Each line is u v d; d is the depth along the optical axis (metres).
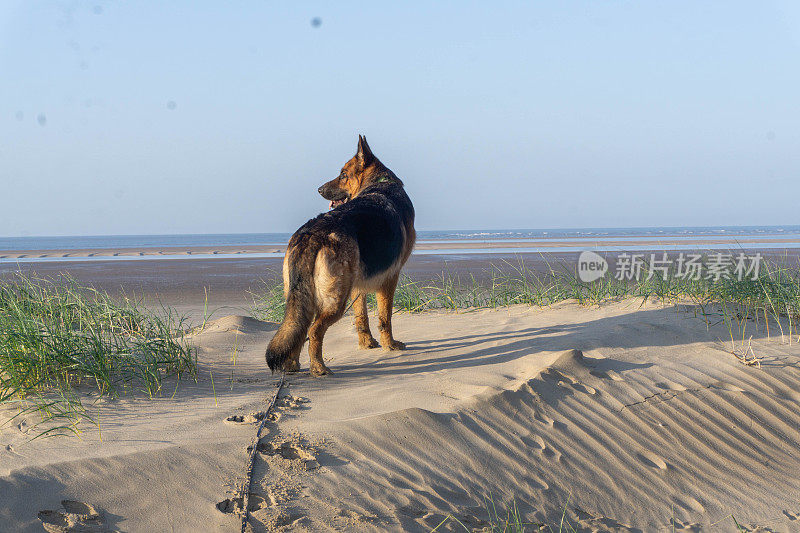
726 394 4.96
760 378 5.22
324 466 3.33
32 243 92.19
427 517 3.02
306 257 5.13
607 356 5.48
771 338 6.09
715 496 3.86
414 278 17.52
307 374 5.45
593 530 3.32
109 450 3.31
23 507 2.75
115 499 2.89
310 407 4.30
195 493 2.98
